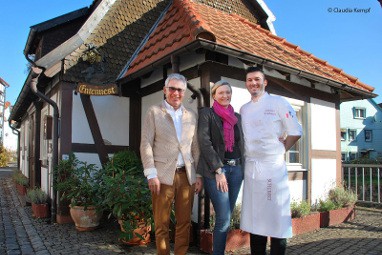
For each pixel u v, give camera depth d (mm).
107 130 6332
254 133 3104
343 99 7727
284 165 3061
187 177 3176
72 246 4379
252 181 3076
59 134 5996
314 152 6363
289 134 3014
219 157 3078
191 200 3250
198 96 4656
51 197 6367
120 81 5949
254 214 3047
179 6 6422
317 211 5836
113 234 4973
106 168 5203
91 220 5141
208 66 4680
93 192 5129
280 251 2982
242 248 4320
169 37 5508
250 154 3127
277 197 2982
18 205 7520
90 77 6180
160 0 7387
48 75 5930
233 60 5012
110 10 6602
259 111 3117
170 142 3156
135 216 4332
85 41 6207
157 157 3162
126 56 6648
